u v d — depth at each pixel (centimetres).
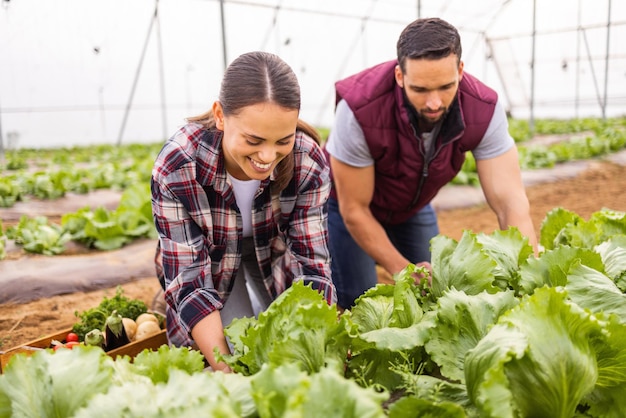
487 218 977
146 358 190
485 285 220
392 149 341
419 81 285
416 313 209
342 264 412
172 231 250
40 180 1138
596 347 174
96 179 1305
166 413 139
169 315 303
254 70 208
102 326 393
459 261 229
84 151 2638
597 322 163
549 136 2394
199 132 247
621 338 171
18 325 521
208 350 231
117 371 168
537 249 313
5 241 762
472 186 1184
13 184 1123
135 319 413
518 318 167
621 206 1004
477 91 329
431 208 430
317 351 178
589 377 165
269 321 186
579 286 207
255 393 136
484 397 149
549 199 1104
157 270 307
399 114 326
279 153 221
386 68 334
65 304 579
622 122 2706
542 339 163
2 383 162
